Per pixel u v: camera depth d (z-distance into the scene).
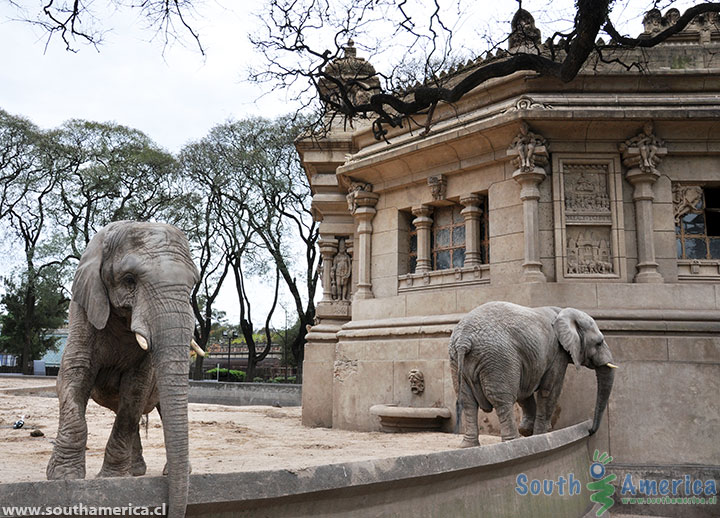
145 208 37.00
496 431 10.97
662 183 11.62
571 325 8.74
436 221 13.62
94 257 4.64
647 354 10.45
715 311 10.91
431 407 11.93
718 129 11.44
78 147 37.03
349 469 4.48
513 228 11.84
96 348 4.85
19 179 37.56
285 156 33.03
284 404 24.64
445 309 12.41
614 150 11.63
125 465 5.18
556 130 11.57
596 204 11.59
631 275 11.37
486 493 5.94
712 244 11.78
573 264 11.39
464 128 12.02
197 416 14.96
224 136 33.91
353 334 13.51
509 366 8.05
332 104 10.88
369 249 14.18
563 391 10.22
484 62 12.38
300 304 34.75
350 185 14.48
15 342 45.53
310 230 34.62
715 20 12.35
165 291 4.23
